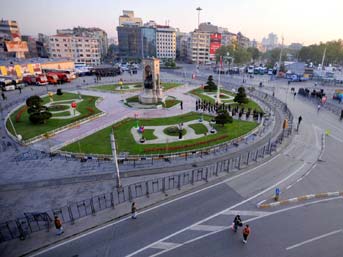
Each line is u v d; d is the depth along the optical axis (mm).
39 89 71875
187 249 17047
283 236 18250
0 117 44656
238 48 147000
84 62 148500
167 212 20719
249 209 21234
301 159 30234
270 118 46531
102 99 59500
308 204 22000
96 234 18250
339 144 34938
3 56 110125
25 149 31625
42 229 18516
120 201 21844
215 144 33875
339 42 152000
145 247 17172
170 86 78500
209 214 20562
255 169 27781
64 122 41938
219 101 56938
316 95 67250
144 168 27359
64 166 27469
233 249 17047
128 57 198500
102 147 32375
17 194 22578
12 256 16266
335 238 18062
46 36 193375
